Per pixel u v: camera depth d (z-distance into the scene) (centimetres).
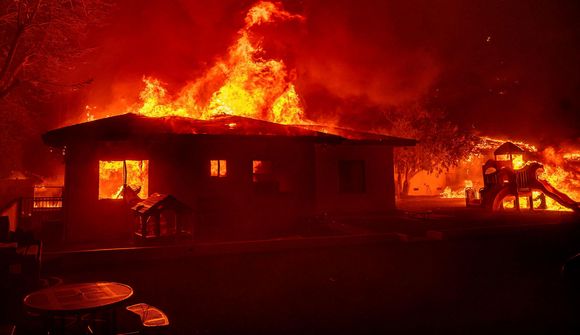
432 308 596
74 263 907
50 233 1165
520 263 890
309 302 636
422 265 884
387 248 1089
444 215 1836
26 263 575
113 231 1197
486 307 595
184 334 508
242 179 1312
